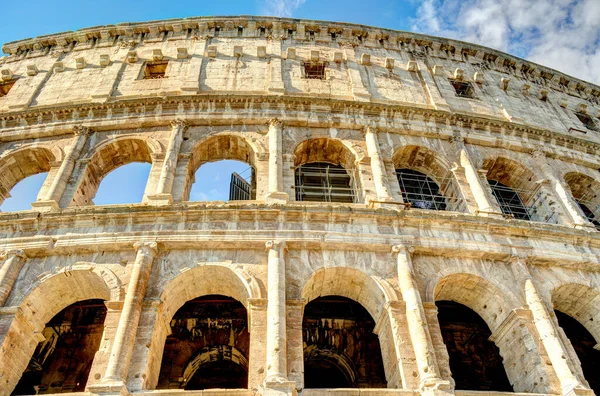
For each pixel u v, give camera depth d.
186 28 39.56
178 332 26.00
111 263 22.08
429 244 23.64
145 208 23.30
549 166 32.66
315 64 37.28
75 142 29.30
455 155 31.39
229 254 22.56
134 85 34.47
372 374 25.31
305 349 26.48
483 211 26.88
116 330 19.56
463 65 41.91
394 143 30.98
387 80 37.09
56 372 24.78
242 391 17.83
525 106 39.62
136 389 17.80
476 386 26.27
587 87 45.22
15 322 20.08
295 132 30.52
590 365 28.05
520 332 21.81
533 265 24.59
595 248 26.02
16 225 23.17
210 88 33.88
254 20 39.81
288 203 25.00
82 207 23.73
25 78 36.28
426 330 20.00
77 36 39.25
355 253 23.16
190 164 28.64
